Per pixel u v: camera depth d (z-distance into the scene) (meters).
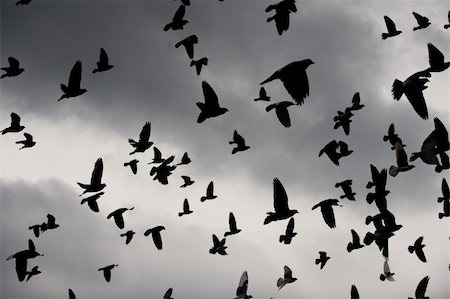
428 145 14.92
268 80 13.04
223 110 18.70
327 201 16.91
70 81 19.58
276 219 13.56
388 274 29.50
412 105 15.84
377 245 22.92
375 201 20.91
